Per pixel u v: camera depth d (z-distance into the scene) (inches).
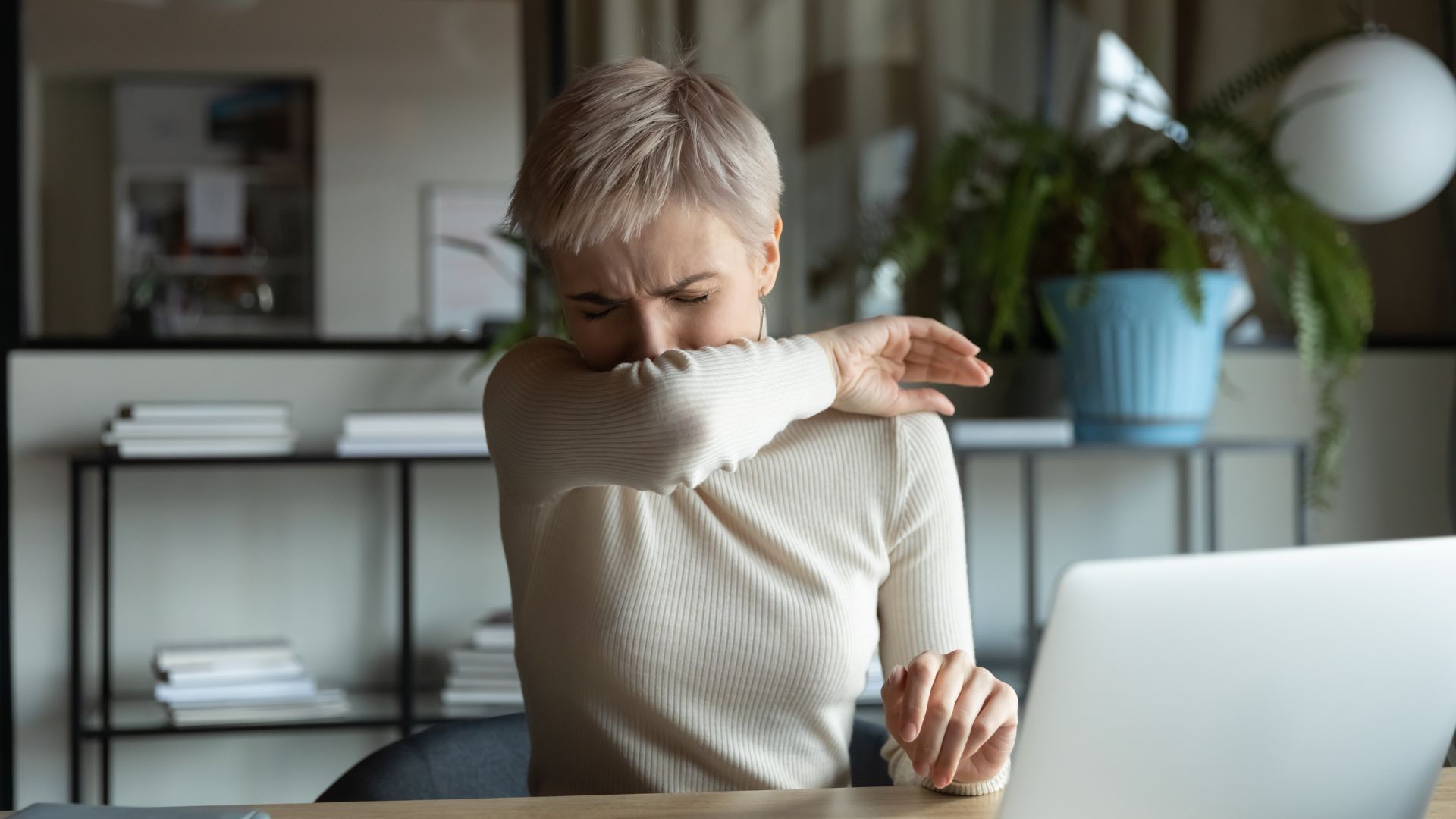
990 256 90.6
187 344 94.3
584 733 43.2
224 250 117.7
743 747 42.6
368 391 96.8
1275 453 104.4
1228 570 25.3
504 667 87.0
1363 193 90.0
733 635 42.4
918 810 32.7
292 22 116.6
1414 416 105.9
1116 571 24.6
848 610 43.0
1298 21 106.1
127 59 117.7
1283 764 26.6
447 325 112.4
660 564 42.7
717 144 38.1
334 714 86.1
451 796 46.8
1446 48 106.7
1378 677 26.9
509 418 39.8
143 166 119.0
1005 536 102.4
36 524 92.4
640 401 36.1
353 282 113.3
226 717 83.8
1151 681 25.2
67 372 92.8
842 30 103.7
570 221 37.4
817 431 44.6
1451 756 40.7
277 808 32.1
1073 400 93.1
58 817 30.0
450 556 97.0
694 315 39.7
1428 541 27.1
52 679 92.4
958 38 104.7
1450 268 107.5
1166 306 87.9
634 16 102.2
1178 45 105.7
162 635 94.0
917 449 44.3
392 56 112.4
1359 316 93.0
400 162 112.4
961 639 43.6
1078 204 92.2
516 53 109.3
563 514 43.3
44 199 117.2
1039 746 25.4
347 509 96.3
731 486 43.6
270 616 95.4
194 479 94.3
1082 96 105.0
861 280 103.5
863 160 103.9
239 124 118.3
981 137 96.0
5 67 93.2
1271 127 92.7
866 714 91.1
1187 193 92.2
